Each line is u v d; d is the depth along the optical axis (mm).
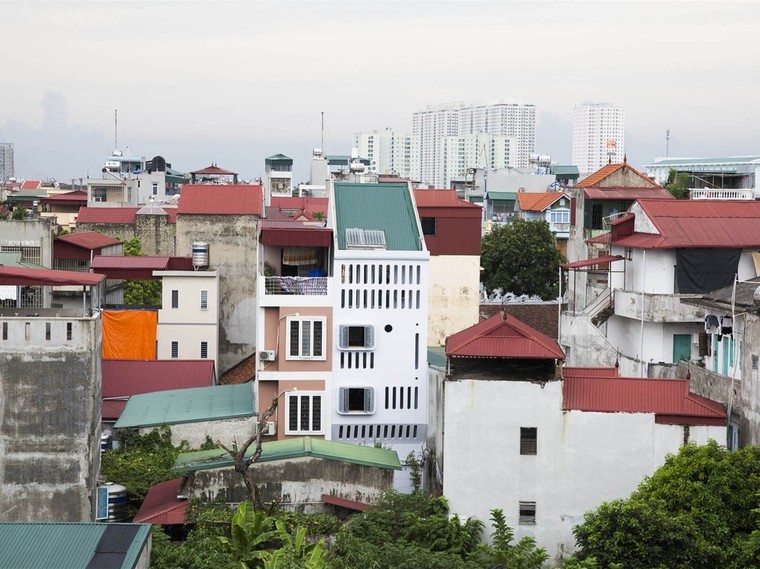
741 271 62750
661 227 62844
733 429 50781
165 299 79938
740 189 89000
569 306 81938
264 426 53875
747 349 49625
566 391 50156
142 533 39750
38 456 50938
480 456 49531
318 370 61125
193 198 90000
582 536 44750
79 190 165875
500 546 46062
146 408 63094
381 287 61344
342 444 56438
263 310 61125
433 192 87688
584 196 80938
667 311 61469
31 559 37656
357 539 45625
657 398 49844
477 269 84688
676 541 42531
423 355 61656
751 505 43594
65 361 50844
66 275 53031
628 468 49312
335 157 193750
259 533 45531
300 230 62656
